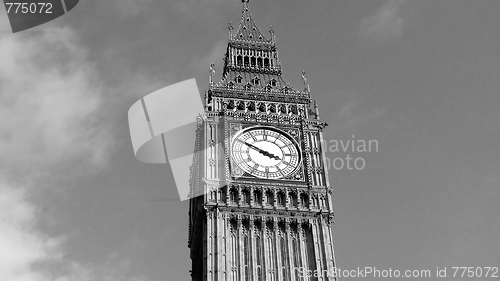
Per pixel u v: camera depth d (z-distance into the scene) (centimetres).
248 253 8012
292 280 7906
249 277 7869
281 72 10138
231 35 10619
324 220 8312
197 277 8719
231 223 8194
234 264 7919
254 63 10300
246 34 10688
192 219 8988
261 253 8038
